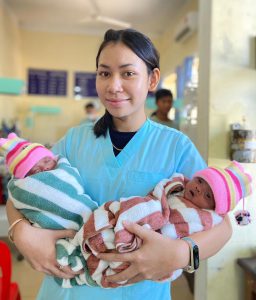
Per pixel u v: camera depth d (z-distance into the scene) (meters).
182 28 3.47
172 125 2.61
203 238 0.78
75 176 0.88
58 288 0.92
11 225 0.84
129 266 0.75
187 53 3.63
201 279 1.58
